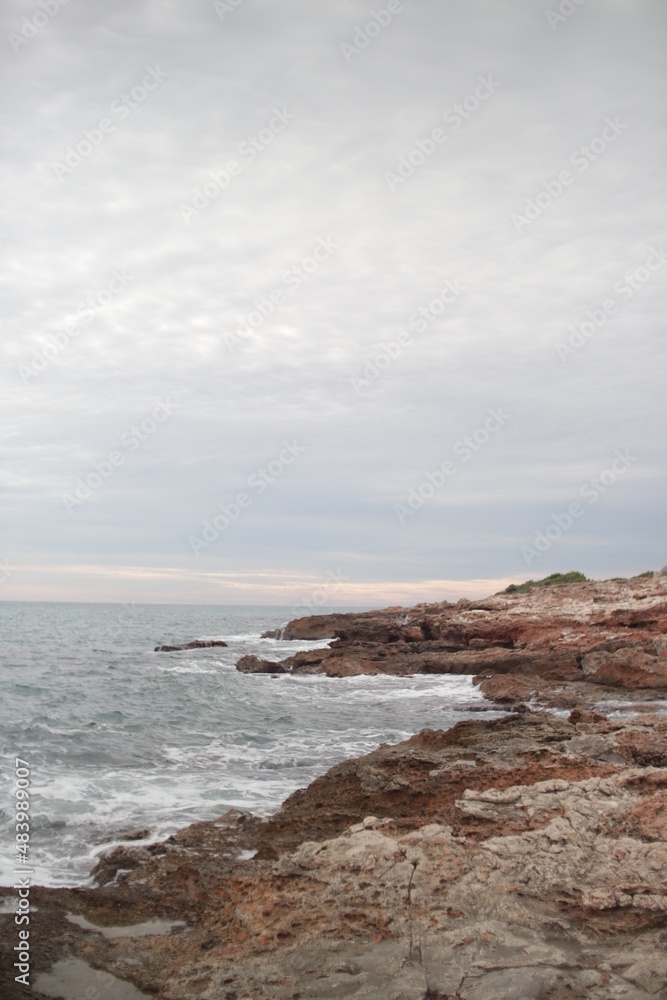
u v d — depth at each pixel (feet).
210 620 457.27
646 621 122.62
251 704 99.81
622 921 25.44
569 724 57.00
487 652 128.26
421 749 54.80
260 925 26.71
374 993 21.62
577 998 21.02
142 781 53.93
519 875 28.71
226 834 39.37
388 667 133.39
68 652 187.32
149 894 32.58
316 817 40.68
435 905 26.78
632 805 34.47
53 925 29.60
